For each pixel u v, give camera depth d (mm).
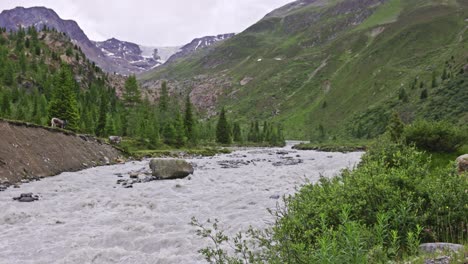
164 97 126500
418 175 8375
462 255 4762
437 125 19938
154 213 14586
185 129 95688
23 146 26797
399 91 176375
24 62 161250
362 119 172000
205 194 18969
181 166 26641
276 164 37375
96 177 26422
